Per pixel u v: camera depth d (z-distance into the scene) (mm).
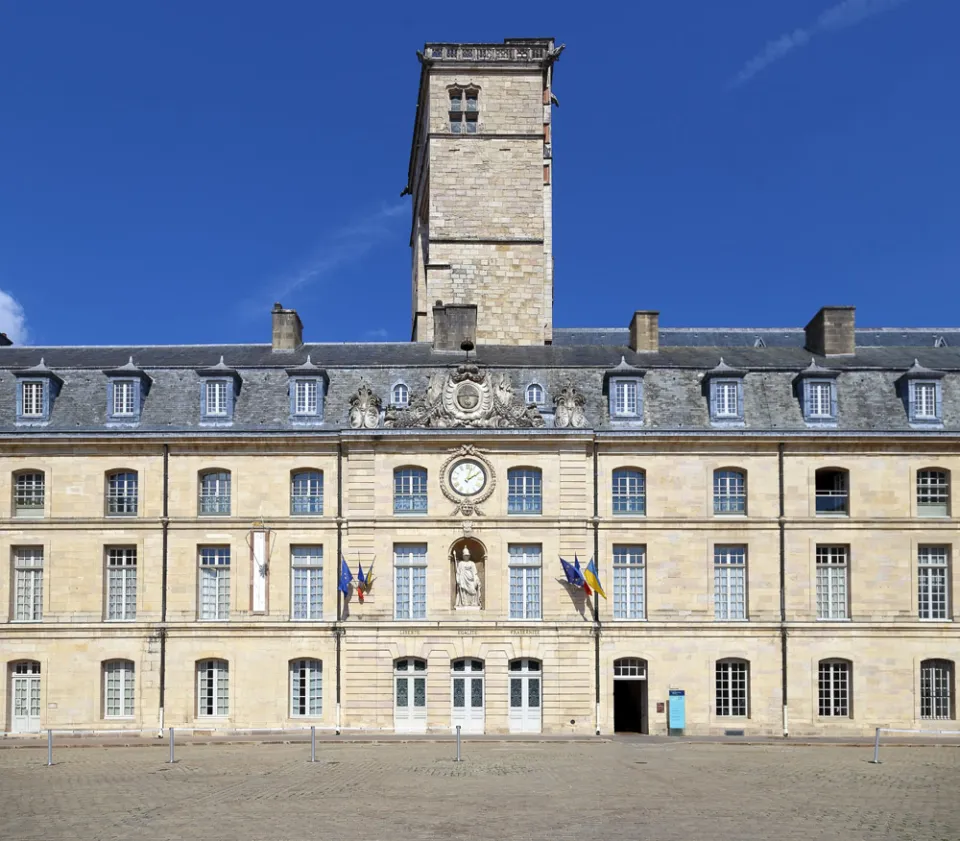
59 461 46938
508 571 45969
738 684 45875
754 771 33219
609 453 46906
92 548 46469
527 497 46594
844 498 47219
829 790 29172
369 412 46688
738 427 47094
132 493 47156
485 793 28391
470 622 45312
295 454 47031
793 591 46156
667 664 45625
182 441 46844
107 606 46594
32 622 46125
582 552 45969
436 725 44938
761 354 52000
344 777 31594
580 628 45375
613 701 45969
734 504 47062
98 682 45750
